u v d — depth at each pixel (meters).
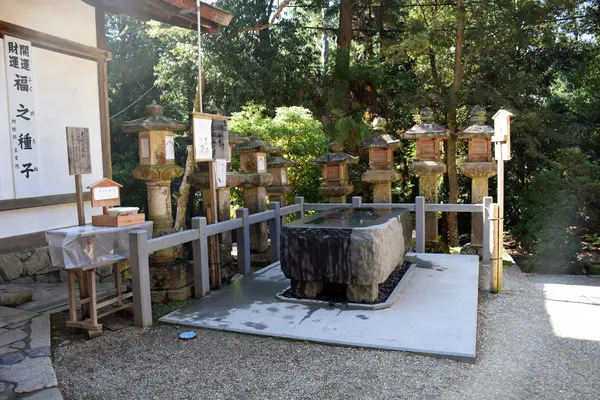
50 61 5.85
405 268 6.04
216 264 5.55
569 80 14.44
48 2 5.88
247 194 7.29
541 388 3.13
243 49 14.29
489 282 5.90
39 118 5.73
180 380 3.24
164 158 5.44
